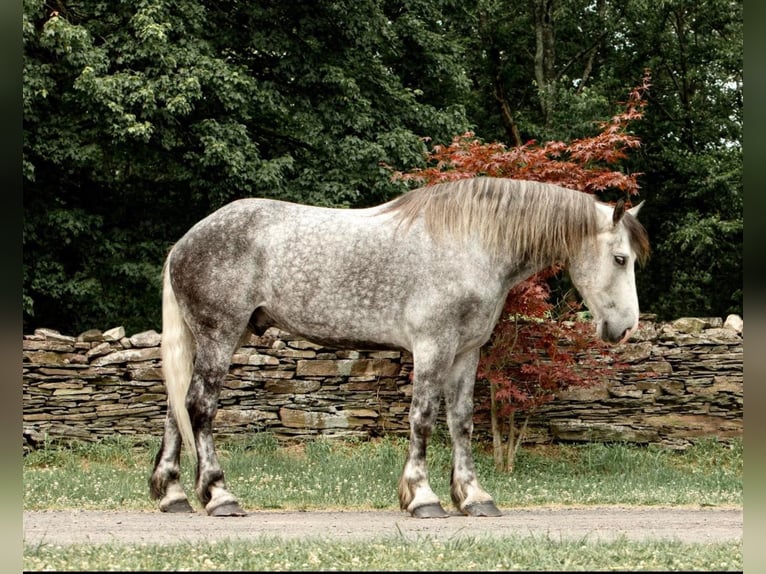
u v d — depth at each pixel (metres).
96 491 8.73
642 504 8.73
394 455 10.70
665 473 10.41
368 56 17.30
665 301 23.80
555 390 10.67
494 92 24.78
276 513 7.73
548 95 22.58
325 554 5.34
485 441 11.42
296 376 11.42
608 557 5.37
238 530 6.51
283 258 7.37
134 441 11.09
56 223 15.01
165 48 14.25
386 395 11.48
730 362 11.54
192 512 7.56
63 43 13.70
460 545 5.63
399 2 18.06
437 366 7.13
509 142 24.47
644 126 23.50
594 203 7.34
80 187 16.48
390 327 7.29
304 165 16.33
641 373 11.57
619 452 11.08
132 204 16.72
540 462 10.94
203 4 16.36
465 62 23.03
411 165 15.88
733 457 11.15
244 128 14.88
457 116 17.47
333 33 16.92
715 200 22.09
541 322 10.43
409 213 7.33
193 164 15.23
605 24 24.14
